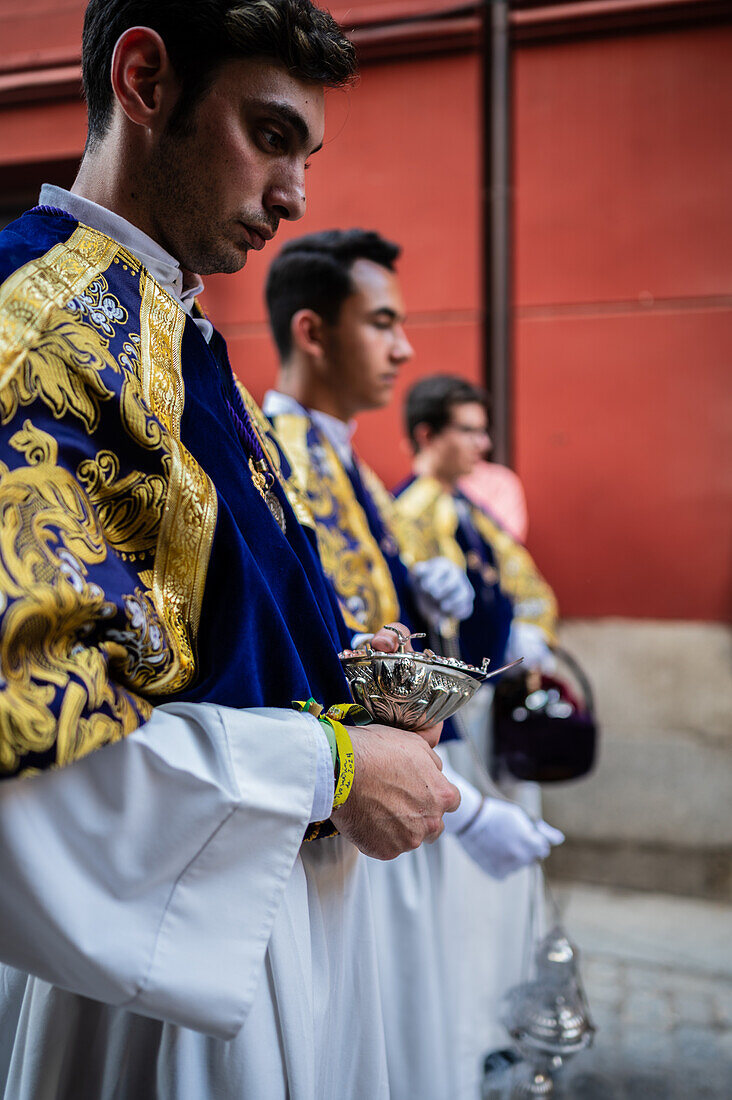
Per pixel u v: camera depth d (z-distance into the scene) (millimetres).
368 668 1046
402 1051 1612
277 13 925
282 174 991
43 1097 983
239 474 1021
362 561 1775
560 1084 2246
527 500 3742
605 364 3654
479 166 3584
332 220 3684
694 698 3646
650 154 3561
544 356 3695
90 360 873
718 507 3609
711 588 3641
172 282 1038
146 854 834
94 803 821
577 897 3619
